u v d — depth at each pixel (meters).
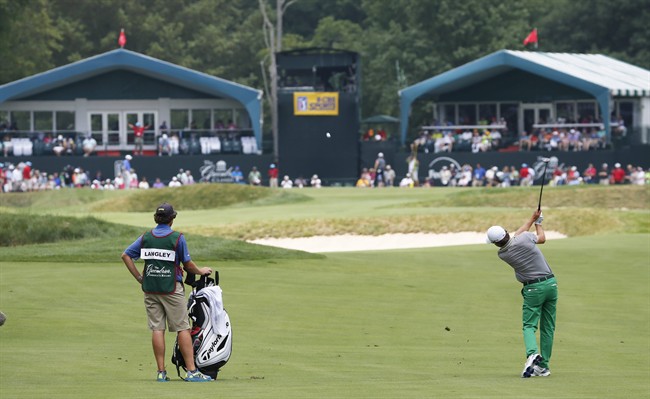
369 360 48.88
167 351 50.62
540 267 45.78
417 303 67.88
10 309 61.44
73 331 55.25
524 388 39.62
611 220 124.12
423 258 91.38
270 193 162.75
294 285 73.69
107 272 76.38
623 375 45.03
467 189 171.38
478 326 60.09
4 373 43.22
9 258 84.81
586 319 63.69
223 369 45.78
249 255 87.56
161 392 37.59
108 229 99.50
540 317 46.62
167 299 42.69
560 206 149.38
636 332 59.22
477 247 103.62
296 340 54.31
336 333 56.72
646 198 150.88
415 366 47.34
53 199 166.00
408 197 165.00
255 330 57.06
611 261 89.69
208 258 86.06
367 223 124.31
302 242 119.94
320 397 36.34
